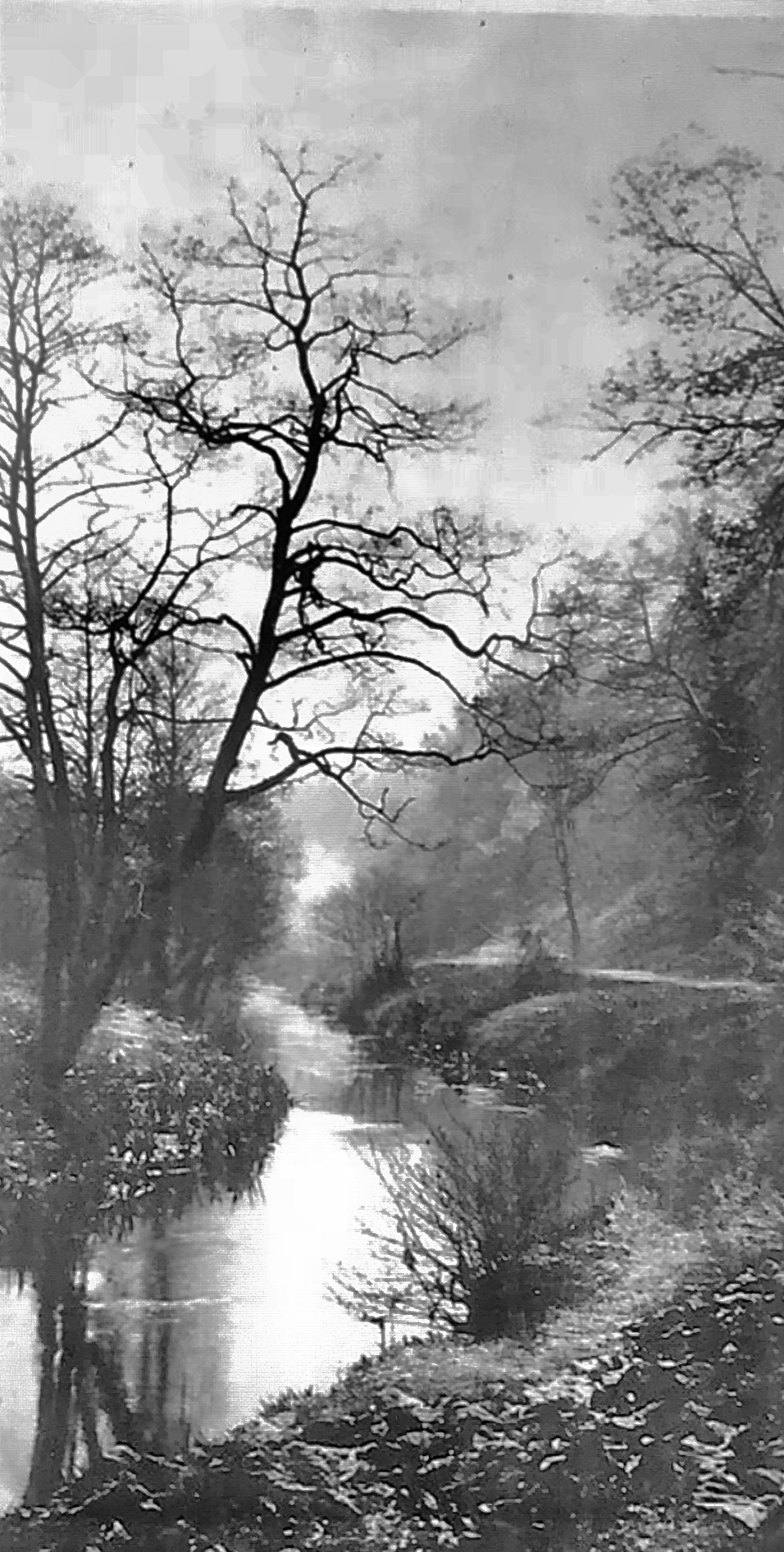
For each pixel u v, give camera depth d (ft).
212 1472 11.32
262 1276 12.11
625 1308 11.97
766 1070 12.54
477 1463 11.14
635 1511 10.92
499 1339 11.93
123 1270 12.07
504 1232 12.20
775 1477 10.92
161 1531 11.05
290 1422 11.55
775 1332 11.62
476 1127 12.51
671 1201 12.35
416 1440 11.31
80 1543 10.95
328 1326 12.03
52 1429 11.60
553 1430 11.24
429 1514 11.02
